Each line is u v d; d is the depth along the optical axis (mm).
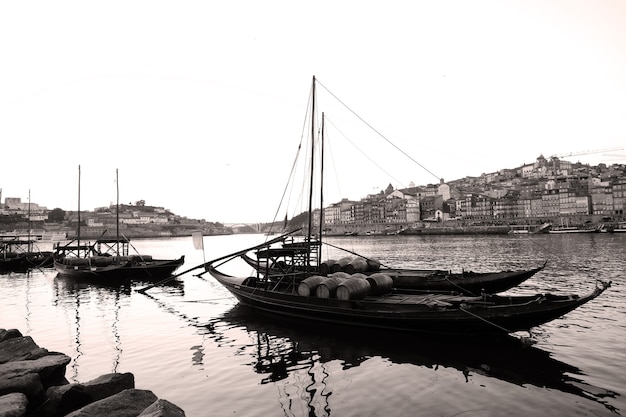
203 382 14320
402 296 22359
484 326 17781
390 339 19125
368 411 11867
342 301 20938
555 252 67812
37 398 10492
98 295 34625
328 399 12758
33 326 23125
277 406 12305
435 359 16266
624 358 15766
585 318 21906
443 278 27250
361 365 15805
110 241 50656
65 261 48344
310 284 22516
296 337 20000
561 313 16906
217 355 17391
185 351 17984
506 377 14203
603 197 159875
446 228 171125
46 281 44844
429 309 19000
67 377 14859
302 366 15859
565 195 166000
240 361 16562
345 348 18000
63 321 24375
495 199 186875
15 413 8898
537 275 39844
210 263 31500
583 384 13461
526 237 127625
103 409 9367
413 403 12336
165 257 92625
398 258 66062
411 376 14523
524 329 17359
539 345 17562
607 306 24734
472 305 18250
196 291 36781
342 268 27797
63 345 19125
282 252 25859
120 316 25672
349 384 13938
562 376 14164
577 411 11602
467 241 116312
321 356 17016
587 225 147250
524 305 17109
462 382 13859
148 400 10039
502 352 16875
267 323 23062
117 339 20094
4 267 59750
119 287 39719
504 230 155625
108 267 42844
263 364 16156
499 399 12477
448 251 80438
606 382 13578
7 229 189375
